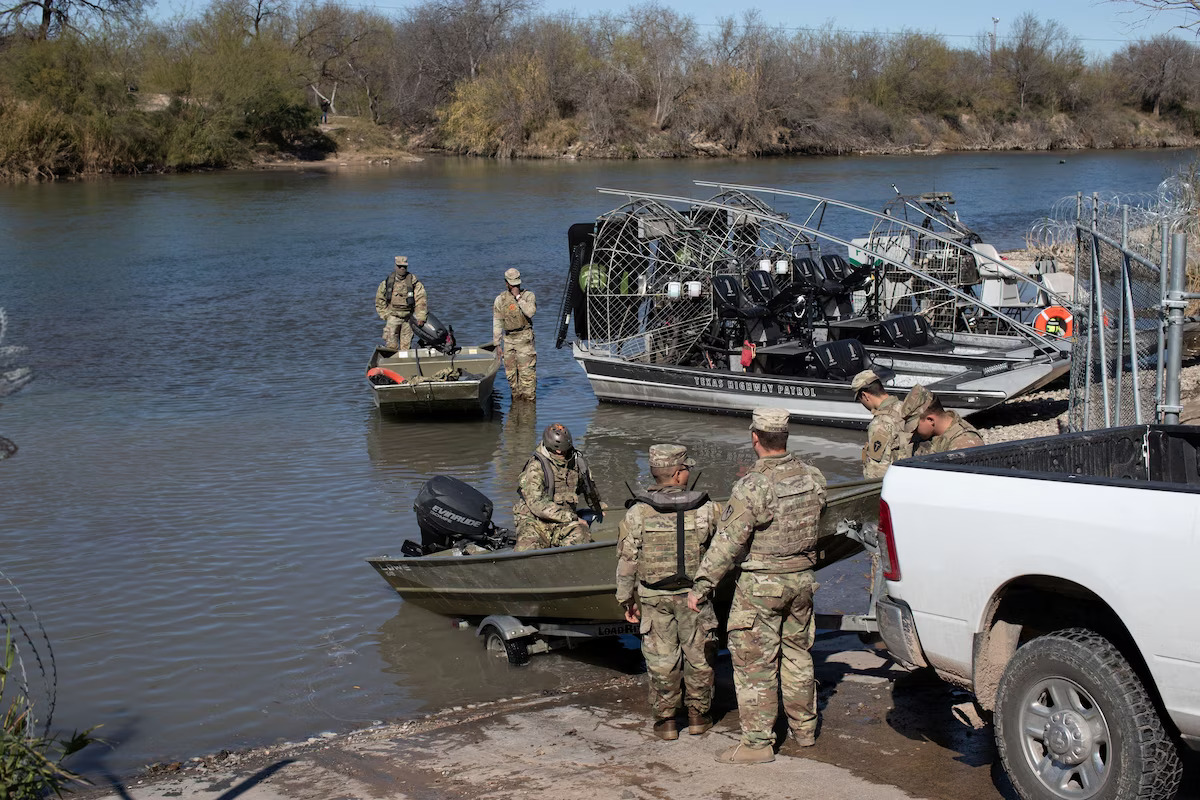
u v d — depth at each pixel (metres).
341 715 7.06
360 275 28.45
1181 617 4.14
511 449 14.02
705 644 5.95
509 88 79.31
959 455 5.20
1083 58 91.00
